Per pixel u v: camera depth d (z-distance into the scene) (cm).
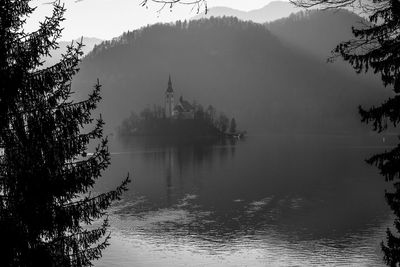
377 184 10381
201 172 12706
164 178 11681
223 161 15275
